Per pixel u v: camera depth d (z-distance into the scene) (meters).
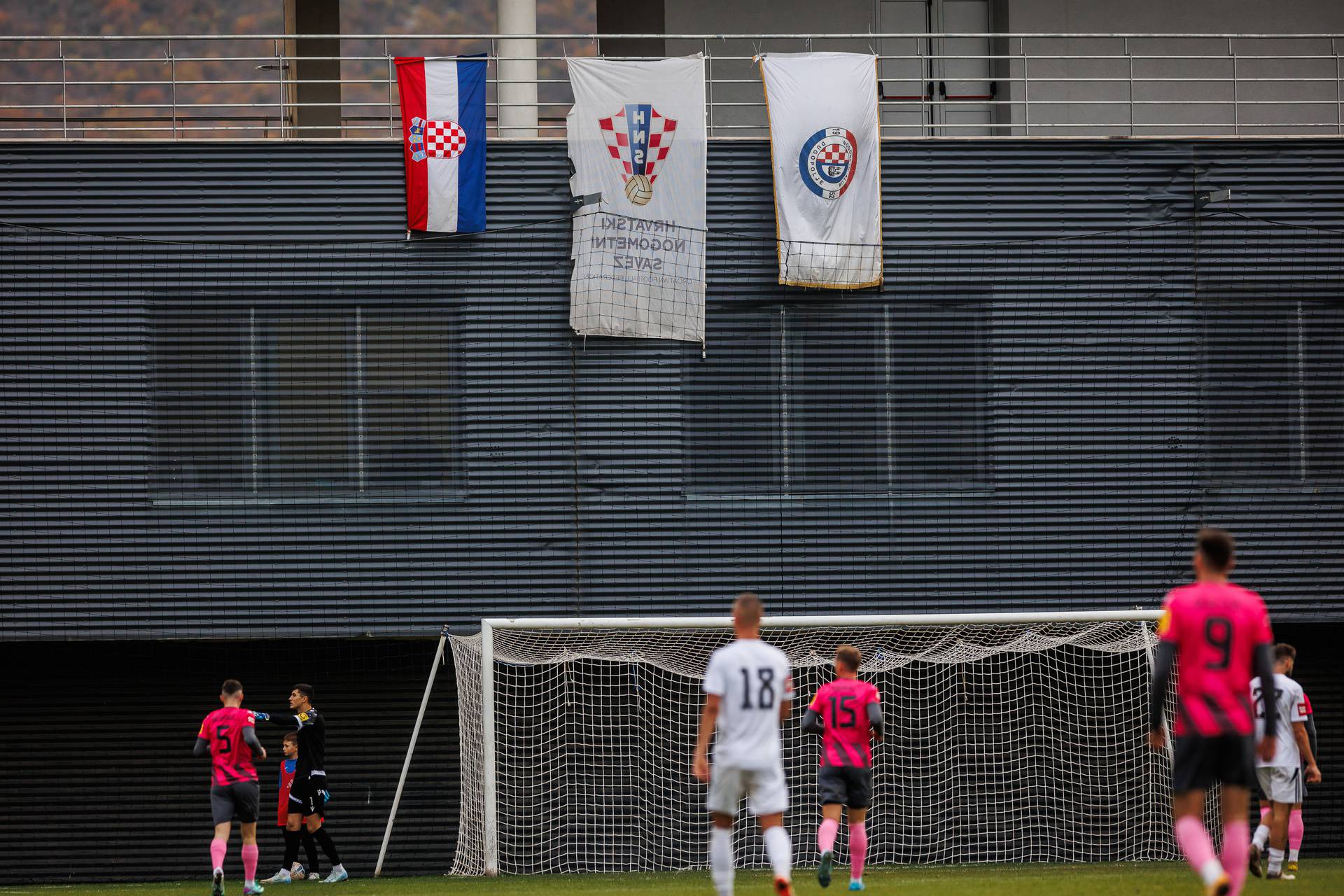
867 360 57.97
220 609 55.47
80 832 58.19
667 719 59.12
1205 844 24.64
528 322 57.16
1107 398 58.19
